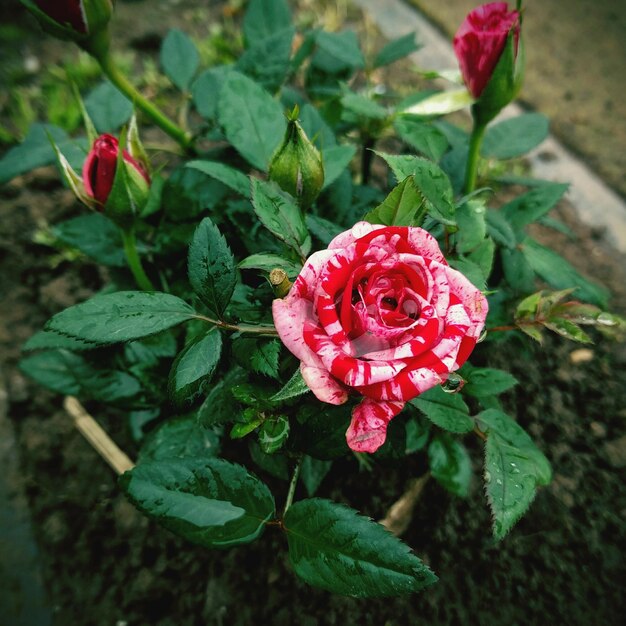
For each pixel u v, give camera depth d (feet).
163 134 1.33
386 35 1.53
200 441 0.73
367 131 0.92
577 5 1.61
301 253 0.56
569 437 0.99
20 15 1.59
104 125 0.87
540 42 1.52
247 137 0.70
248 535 0.56
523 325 0.65
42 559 0.89
